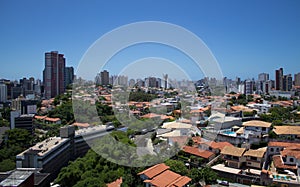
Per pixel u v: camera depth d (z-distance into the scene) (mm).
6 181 20906
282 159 30484
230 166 30719
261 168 29703
